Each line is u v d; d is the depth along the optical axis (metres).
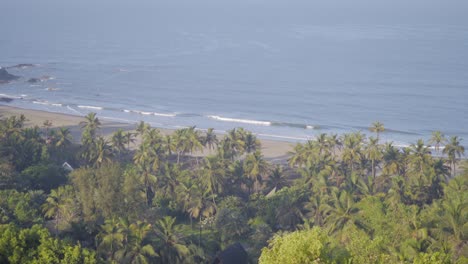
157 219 92.06
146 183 113.75
